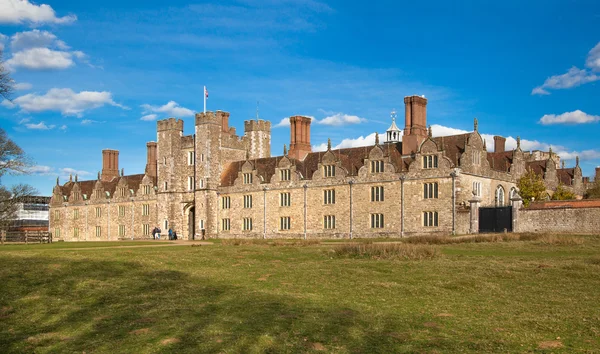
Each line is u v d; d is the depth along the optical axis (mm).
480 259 38219
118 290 30609
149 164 114125
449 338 21094
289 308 25766
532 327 22172
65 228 129750
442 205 70625
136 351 20688
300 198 84750
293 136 92625
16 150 69938
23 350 21516
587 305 25203
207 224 94688
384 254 40750
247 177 92062
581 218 59062
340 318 23938
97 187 122062
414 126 77125
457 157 71938
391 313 24688
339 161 81000
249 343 20984
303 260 41281
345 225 79500
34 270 35656
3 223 101375
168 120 102250
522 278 31016
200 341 21375
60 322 24969
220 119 97250
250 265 39031
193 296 28797
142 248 54750
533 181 81188
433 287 29594
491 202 77062
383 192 76062
